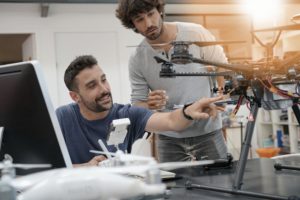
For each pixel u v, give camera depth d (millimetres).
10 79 735
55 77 3674
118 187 469
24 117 741
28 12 3580
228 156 1318
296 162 1246
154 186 479
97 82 1250
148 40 1581
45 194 463
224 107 1032
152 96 1486
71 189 467
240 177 902
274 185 943
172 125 1165
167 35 1569
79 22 3750
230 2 3740
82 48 3770
